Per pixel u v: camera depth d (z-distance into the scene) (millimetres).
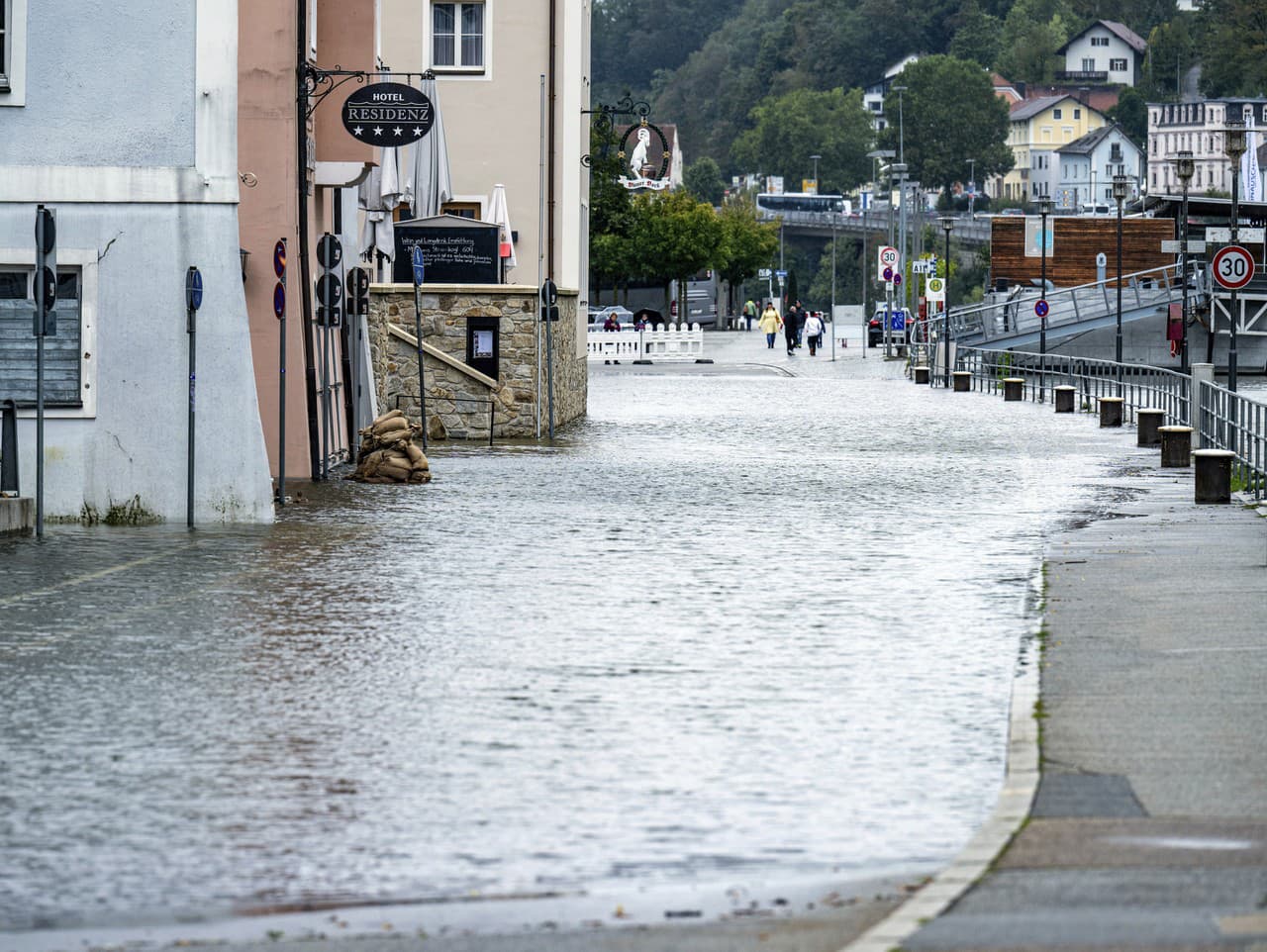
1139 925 14406
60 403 46125
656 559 39781
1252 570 36250
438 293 80688
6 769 21031
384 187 73875
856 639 29578
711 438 79938
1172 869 16141
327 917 15742
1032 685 25016
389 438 58594
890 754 21656
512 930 15250
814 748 21953
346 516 48500
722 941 14719
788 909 15688
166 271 46094
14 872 17156
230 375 46344
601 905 15953
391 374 80375
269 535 43875
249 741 22359
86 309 46031
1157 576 35750
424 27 98312
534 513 49500
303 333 59312
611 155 193750
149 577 36625
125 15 46094
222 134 45938
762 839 18078
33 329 45375
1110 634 29047
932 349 144125
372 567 38281
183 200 45969
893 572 37719
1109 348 178375
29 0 46062
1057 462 67812
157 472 46188
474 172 99125
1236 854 16625
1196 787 19328
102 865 17359
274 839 18188
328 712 24062
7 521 43281
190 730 22953
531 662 27531
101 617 31688
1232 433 60062
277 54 57656
